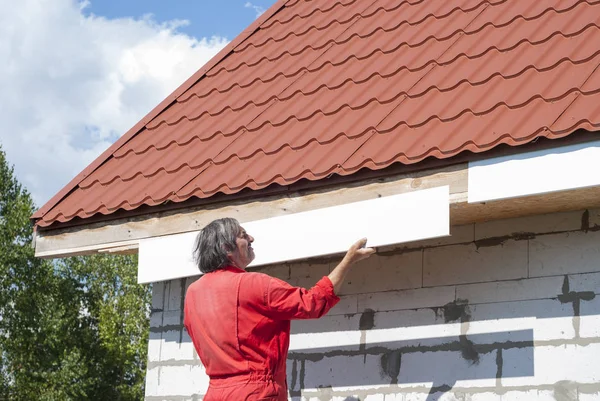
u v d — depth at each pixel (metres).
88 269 39.78
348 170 5.06
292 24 8.02
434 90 5.58
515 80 5.22
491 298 5.11
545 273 4.96
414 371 5.29
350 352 5.59
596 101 4.53
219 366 4.10
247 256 4.35
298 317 4.10
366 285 5.63
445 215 4.61
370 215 4.88
